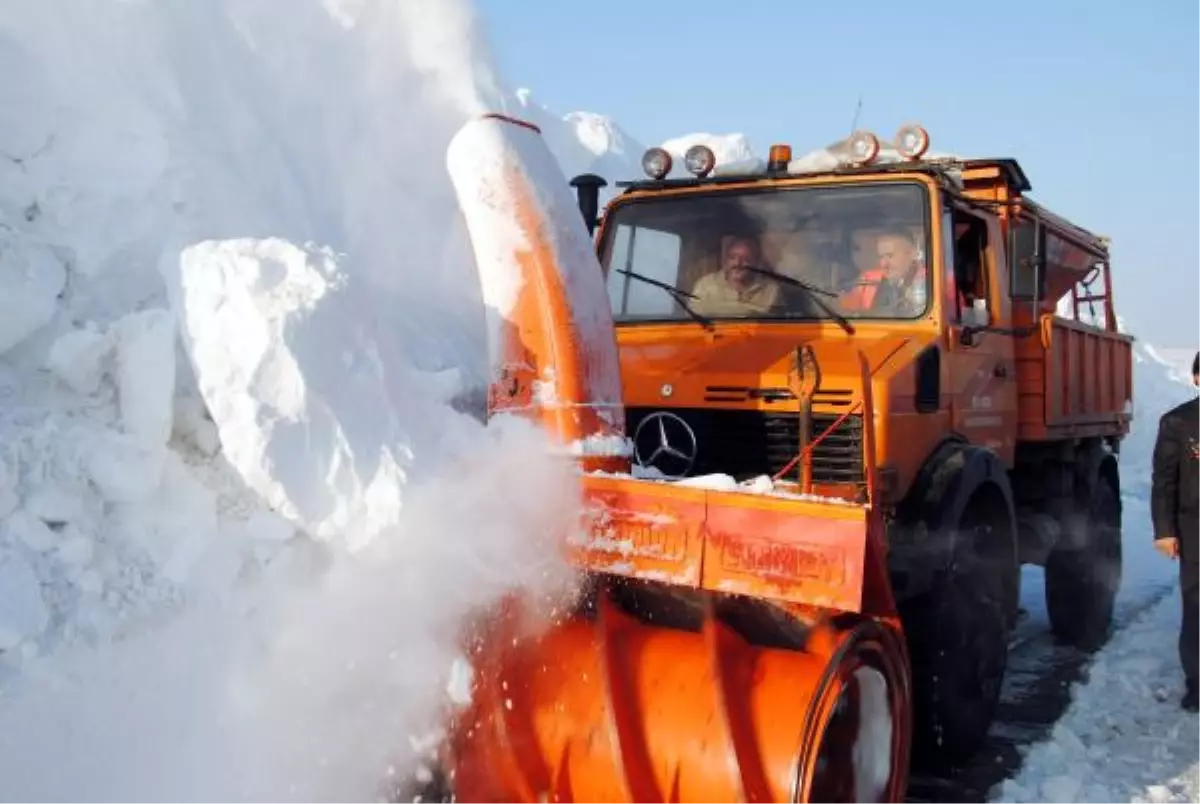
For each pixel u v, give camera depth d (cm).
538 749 329
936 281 498
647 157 569
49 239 367
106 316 357
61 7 445
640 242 559
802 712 314
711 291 534
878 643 335
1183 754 513
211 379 309
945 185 511
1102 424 776
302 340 314
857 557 311
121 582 290
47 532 286
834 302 510
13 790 252
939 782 488
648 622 359
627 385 482
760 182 538
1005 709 604
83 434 309
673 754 318
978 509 500
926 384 477
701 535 328
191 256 323
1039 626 807
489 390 380
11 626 264
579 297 382
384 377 334
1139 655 696
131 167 411
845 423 435
